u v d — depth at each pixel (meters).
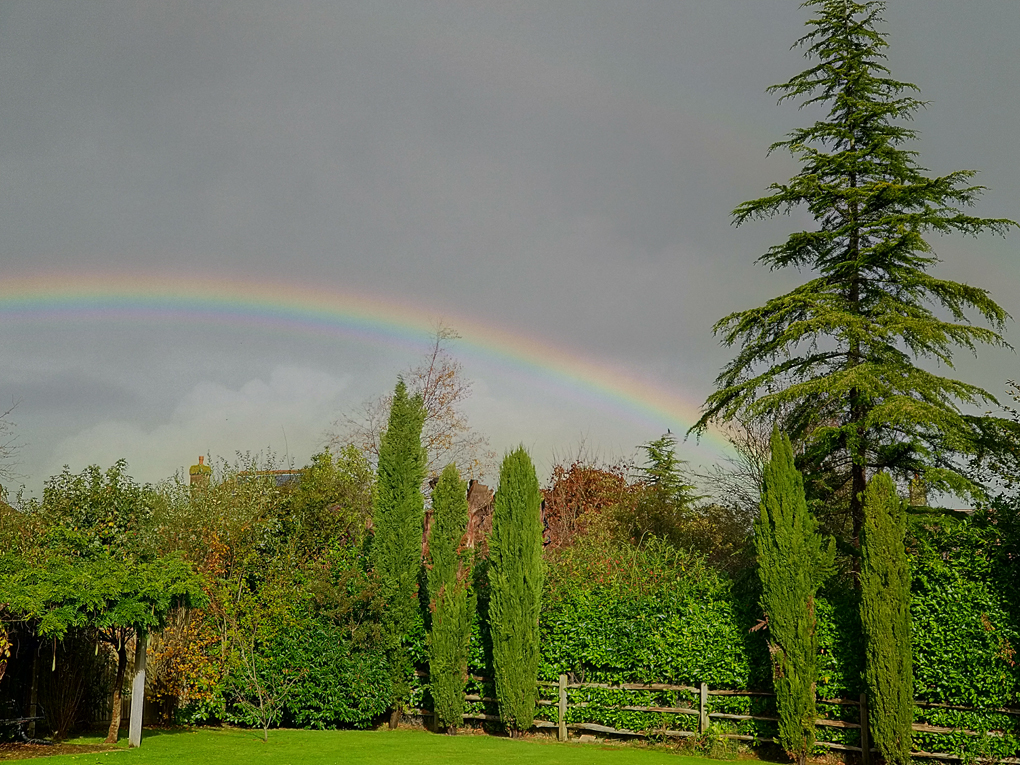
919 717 13.75
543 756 14.27
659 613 16.70
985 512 14.21
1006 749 13.12
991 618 13.43
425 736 17.14
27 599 13.17
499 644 17.36
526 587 17.41
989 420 18.06
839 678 14.62
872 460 19.48
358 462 25.39
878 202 19.34
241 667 18.31
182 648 18.20
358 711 18.48
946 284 18.50
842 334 18.83
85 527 18.81
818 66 20.69
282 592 18.75
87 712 17.75
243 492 21.00
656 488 29.03
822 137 20.77
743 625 15.80
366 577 18.83
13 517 18.36
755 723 15.35
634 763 13.68
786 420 20.61
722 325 20.28
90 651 16.91
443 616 18.11
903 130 20.22
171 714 18.53
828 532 20.50
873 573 13.95
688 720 15.99
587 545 21.73
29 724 15.43
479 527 29.56
